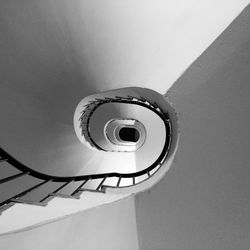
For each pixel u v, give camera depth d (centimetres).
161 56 253
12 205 165
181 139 210
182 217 184
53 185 454
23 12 299
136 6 257
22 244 178
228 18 167
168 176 213
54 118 446
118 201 234
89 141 530
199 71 192
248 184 141
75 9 291
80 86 392
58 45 337
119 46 306
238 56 153
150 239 199
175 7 224
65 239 197
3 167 376
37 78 381
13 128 403
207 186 170
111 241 192
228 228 150
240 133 147
